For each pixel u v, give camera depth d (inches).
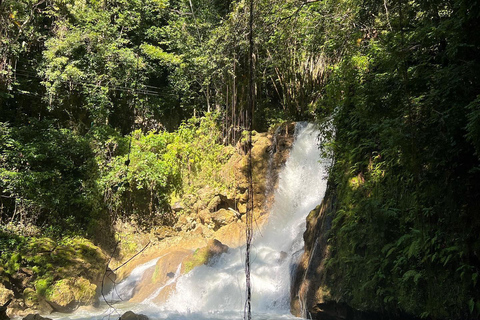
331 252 363.3
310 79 740.0
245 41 534.0
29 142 679.7
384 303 297.6
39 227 620.7
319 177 619.5
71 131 736.3
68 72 724.0
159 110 833.5
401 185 319.0
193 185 713.6
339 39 422.6
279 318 382.0
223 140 767.1
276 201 647.8
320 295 351.3
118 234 675.4
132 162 704.4
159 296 491.2
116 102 818.2
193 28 800.3
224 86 776.9
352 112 384.5
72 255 520.4
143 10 856.3
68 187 673.6
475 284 246.4
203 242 637.9
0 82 689.0
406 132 272.7
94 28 772.0
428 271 270.8
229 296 453.4
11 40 678.5
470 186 259.9
